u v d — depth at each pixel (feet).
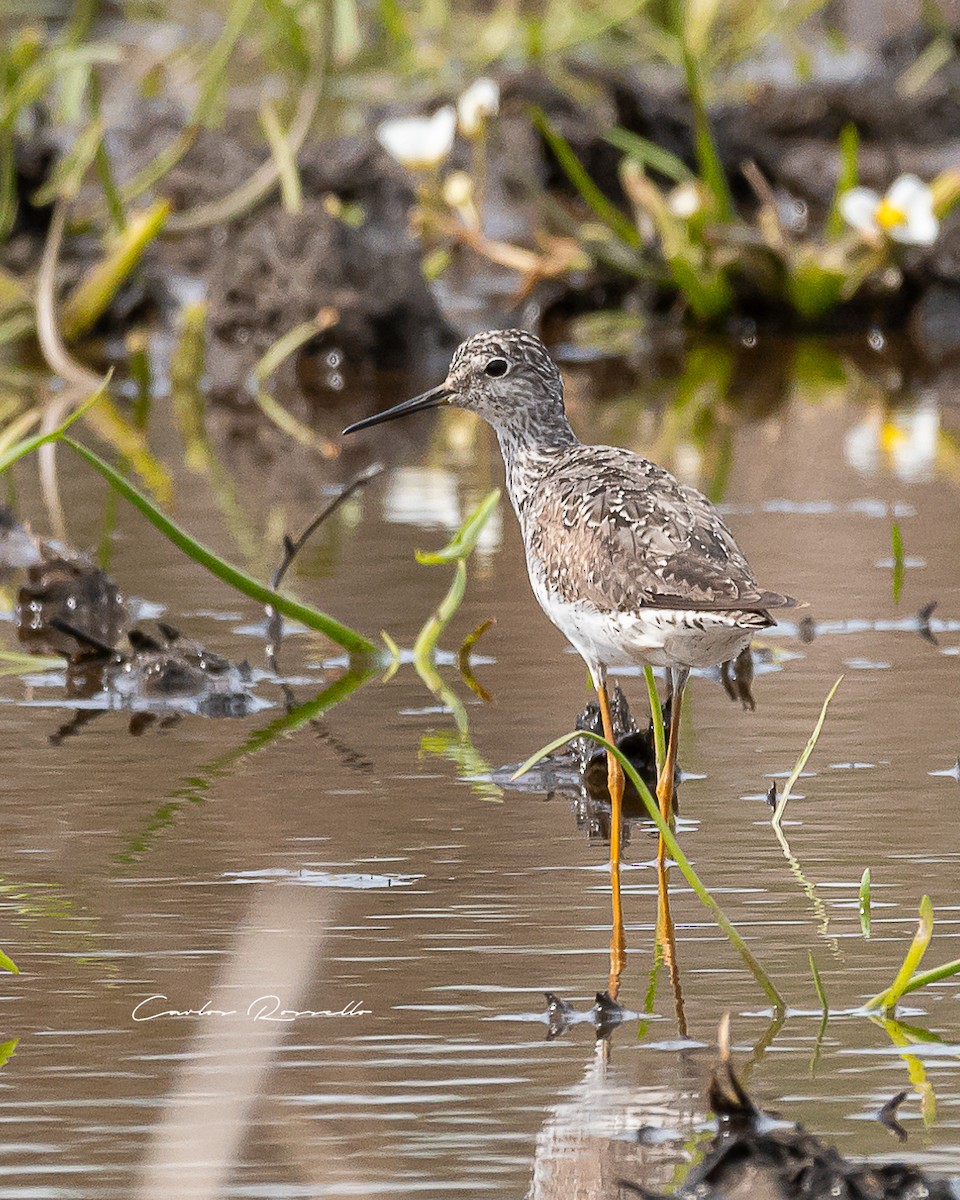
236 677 39.27
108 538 49.78
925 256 79.82
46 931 26.66
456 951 26.02
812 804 31.50
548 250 78.54
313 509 52.85
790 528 49.60
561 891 28.19
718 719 36.37
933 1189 19.36
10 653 41.70
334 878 28.58
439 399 38.17
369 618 42.83
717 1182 19.76
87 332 77.97
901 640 41.29
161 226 73.05
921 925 23.84
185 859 29.30
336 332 73.56
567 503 31.48
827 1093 21.86
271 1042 23.35
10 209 79.10
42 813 31.37
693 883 24.66
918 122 87.97
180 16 107.55
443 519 51.80
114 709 37.86
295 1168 20.42
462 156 87.20
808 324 80.74
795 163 85.87
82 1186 20.10
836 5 104.06
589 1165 20.43
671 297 81.51
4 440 49.98
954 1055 22.89
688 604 28.09
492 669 39.96
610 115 86.58
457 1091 22.09
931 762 33.50
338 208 75.56
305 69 86.58
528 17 100.07
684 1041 23.38
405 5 102.42
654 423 63.41
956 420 63.87
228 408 67.62
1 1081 22.36
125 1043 23.35
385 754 34.71
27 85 74.79
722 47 93.56
